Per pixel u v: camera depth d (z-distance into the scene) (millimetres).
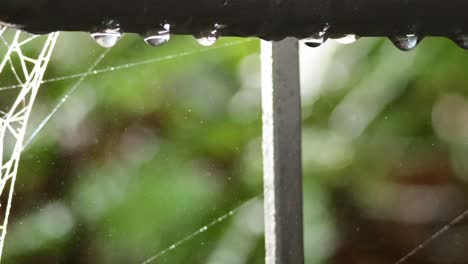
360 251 1079
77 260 849
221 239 999
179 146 1019
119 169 933
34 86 592
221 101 1057
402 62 1075
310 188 1087
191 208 992
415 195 1146
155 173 983
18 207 734
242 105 1061
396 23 381
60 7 356
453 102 1083
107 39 371
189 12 366
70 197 834
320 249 1071
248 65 1071
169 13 365
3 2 352
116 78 947
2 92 663
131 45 971
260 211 1018
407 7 379
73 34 872
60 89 851
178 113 1025
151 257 954
